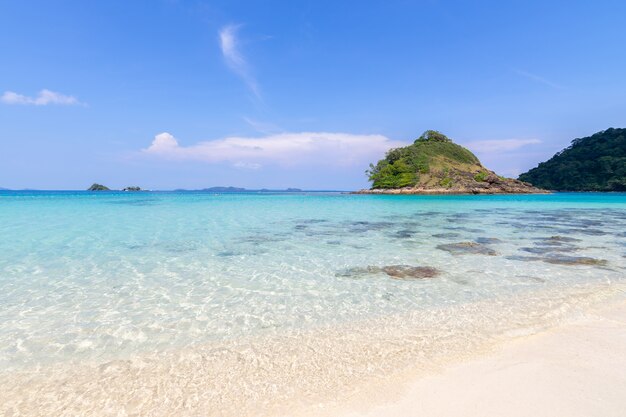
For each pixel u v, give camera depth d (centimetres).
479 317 671
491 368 470
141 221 2289
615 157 12825
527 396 397
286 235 1708
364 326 638
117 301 780
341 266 1091
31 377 475
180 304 761
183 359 523
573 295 798
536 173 15125
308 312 712
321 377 466
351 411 388
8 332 617
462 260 1162
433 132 11900
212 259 1186
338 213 3017
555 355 500
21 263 1120
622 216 2783
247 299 793
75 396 430
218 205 4119
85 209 3259
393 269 1052
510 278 945
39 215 2636
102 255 1241
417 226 2070
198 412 396
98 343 577
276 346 562
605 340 552
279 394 429
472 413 371
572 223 2253
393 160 10112
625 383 418
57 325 649
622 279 931
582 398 388
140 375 478
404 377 457
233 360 517
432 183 8981
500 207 3866
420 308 726
